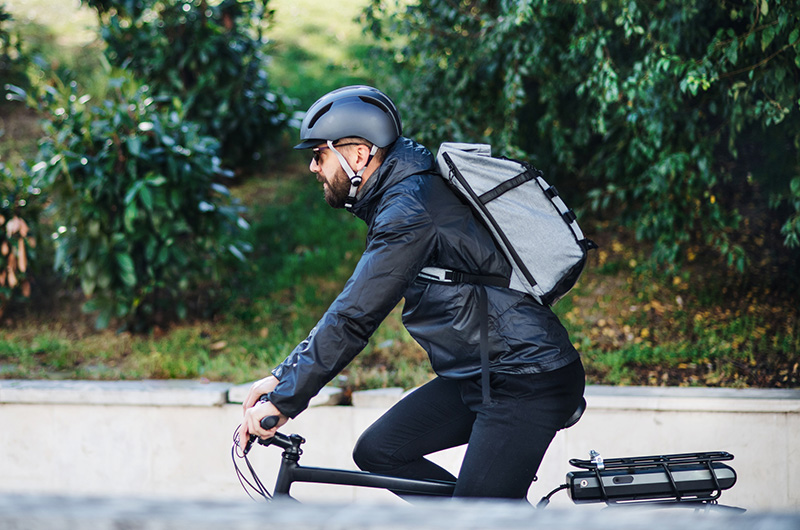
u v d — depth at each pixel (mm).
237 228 5219
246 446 2174
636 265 5324
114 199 4762
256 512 901
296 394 2066
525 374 2143
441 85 5461
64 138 4719
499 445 2133
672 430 3621
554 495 3686
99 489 3990
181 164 4805
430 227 2104
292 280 5484
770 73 4004
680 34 4348
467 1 5137
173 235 4840
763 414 3562
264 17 6570
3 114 7348
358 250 5773
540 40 4672
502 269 2150
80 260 4758
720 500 3617
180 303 4957
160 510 898
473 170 2145
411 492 2434
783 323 4543
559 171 5973
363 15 5762
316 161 2342
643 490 2316
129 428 3955
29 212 5082
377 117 2230
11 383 4109
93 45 8492
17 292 5352
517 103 4855
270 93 6691
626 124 4816
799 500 3547
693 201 4824
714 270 5180
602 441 3676
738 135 4918
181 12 6191
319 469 2400
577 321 4762
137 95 4961
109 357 4668
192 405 3902
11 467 4031
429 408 2518
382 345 4574
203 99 6355
